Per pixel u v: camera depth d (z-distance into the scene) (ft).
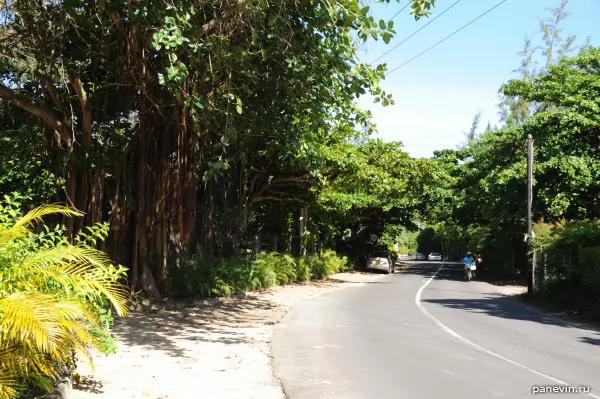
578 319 51.70
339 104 43.68
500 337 38.42
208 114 43.16
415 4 31.96
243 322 44.19
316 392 22.66
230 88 39.34
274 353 31.09
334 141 78.43
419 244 348.38
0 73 46.39
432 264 215.31
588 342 37.42
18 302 14.30
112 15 39.78
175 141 51.39
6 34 42.37
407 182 92.22
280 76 43.37
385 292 77.66
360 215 133.80
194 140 53.31
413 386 23.67
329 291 77.66
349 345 33.86
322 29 39.19
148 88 46.47
